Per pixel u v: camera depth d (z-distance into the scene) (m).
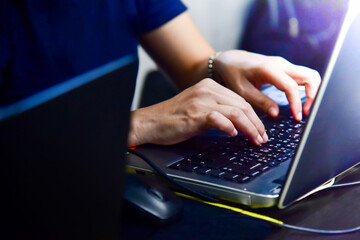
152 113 1.05
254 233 0.68
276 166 0.84
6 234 0.40
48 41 1.33
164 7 1.57
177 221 0.73
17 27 1.29
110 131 0.48
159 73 1.65
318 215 0.72
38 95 0.42
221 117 0.95
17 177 0.40
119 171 0.50
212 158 0.89
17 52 1.30
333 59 0.61
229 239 0.67
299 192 0.70
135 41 1.54
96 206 0.48
